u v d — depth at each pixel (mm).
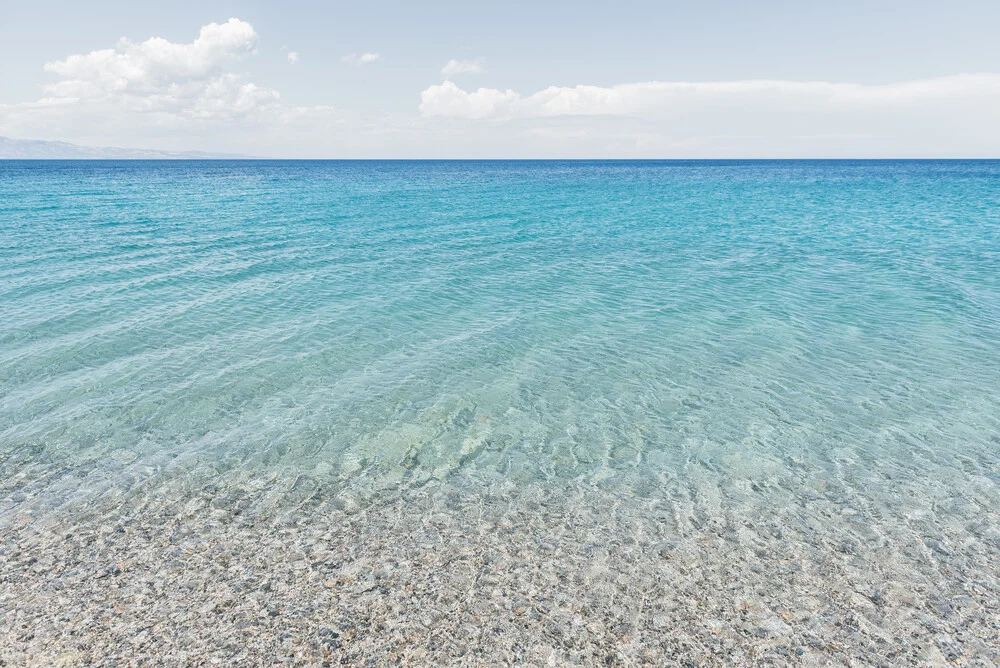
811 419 9820
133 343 12945
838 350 12953
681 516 7211
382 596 5797
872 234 30000
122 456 8461
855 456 8633
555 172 125438
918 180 85562
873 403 10375
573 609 5656
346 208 42688
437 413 10039
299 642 5211
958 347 13055
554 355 12727
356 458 8578
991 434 9227
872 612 5629
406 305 16406
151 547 6504
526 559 6398
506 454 8750
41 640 5172
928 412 10016
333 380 11297
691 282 19438
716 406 10328
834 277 20078
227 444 8891
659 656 5125
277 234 28922
